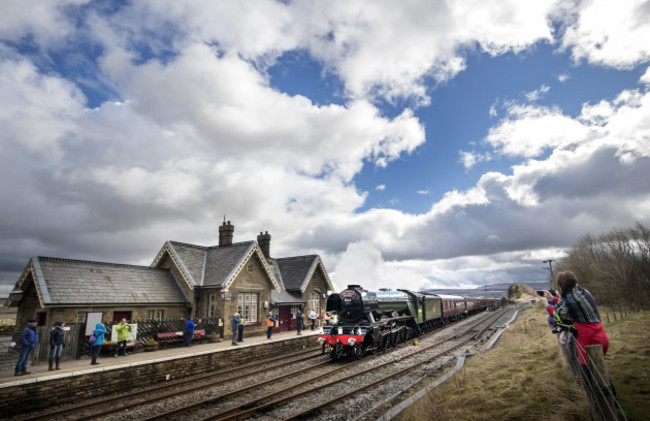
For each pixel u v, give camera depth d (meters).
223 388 11.39
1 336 19.48
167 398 10.50
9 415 9.23
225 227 24.33
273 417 8.56
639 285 25.70
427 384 9.49
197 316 19.98
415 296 22.47
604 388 4.06
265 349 17.25
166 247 21.47
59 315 14.62
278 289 22.83
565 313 4.53
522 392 6.62
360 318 16.22
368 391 10.20
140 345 15.10
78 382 10.62
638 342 8.55
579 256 35.34
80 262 17.31
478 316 41.62
